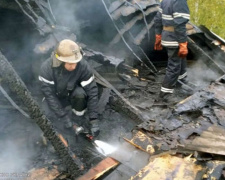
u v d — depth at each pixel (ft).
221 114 8.80
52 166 9.20
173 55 12.54
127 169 7.25
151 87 14.97
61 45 8.88
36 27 11.14
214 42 16.88
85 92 10.18
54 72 9.39
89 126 10.75
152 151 7.59
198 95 10.03
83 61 9.68
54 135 8.23
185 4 11.27
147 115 12.25
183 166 6.72
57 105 10.01
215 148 6.96
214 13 24.86
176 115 8.98
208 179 6.23
